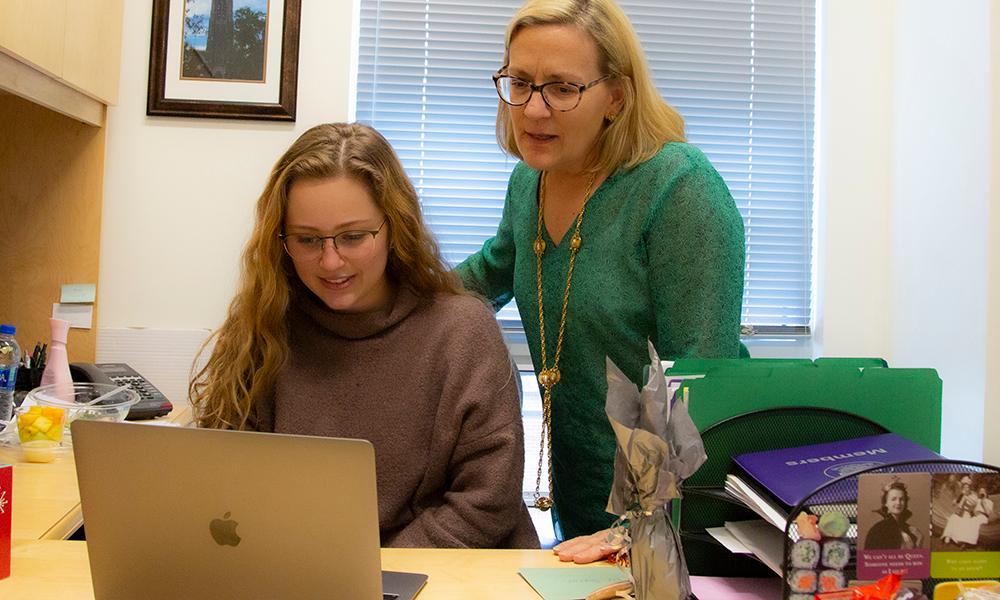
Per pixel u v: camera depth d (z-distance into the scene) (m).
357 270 1.41
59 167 2.19
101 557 0.95
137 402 1.94
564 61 1.42
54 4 1.80
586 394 1.62
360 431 1.46
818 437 1.09
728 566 1.10
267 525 0.89
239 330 1.52
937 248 2.14
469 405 1.43
